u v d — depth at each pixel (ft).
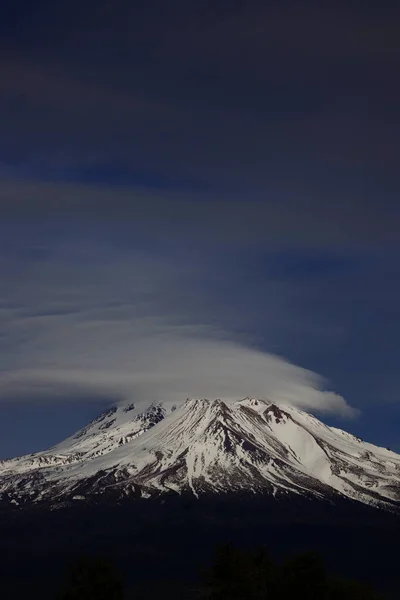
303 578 521.65
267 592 524.52
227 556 522.47
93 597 493.36
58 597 500.74
